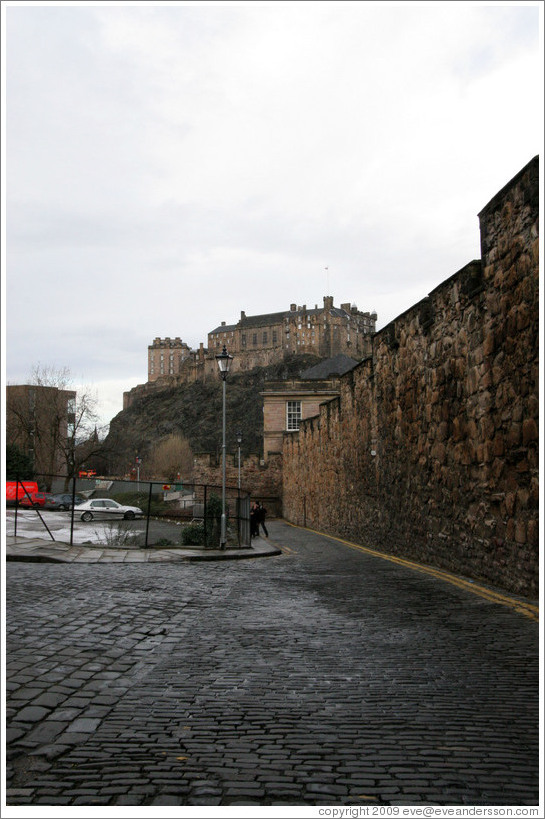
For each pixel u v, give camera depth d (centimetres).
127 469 10356
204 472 5066
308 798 345
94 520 3134
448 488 1266
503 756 392
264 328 16125
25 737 425
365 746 408
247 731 434
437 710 469
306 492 3531
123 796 348
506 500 977
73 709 478
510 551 965
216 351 16912
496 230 1005
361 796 346
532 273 876
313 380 5488
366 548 1975
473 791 350
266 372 15425
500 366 998
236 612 850
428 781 362
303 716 461
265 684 536
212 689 525
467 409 1155
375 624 760
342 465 2497
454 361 1224
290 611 855
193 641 686
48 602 869
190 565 1469
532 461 883
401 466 1644
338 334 15525
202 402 15750
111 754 400
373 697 500
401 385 1638
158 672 573
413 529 1538
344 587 1067
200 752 402
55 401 5825
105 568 1327
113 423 17175
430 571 1254
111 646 658
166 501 4997
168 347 19638
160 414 16438
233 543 2259
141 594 980
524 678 542
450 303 1247
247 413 14788
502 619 766
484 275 1060
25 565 1298
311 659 611
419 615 805
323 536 2648
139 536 2422
